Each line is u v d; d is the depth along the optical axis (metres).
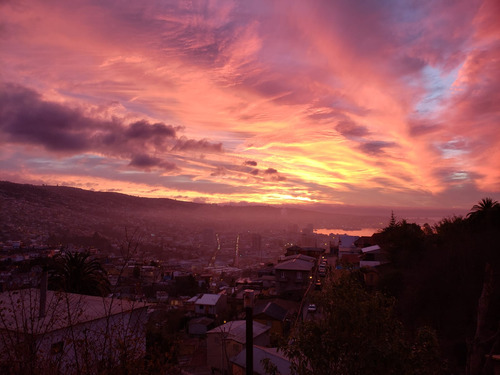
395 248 32.06
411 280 21.92
